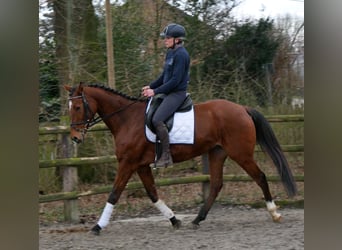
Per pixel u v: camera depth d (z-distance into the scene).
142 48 13.93
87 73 12.52
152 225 8.69
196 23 15.29
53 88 12.52
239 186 11.27
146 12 14.31
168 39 7.96
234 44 16.22
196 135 8.11
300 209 9.91
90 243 7.33
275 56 16.77
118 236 7.79
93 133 11.00
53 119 12.21
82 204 10.32
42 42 12.65
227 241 7.27
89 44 12.71
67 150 8.79
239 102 13.55
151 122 7.95
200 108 8.33
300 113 12.27
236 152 8.26
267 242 7.13
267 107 13.47
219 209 10.06
